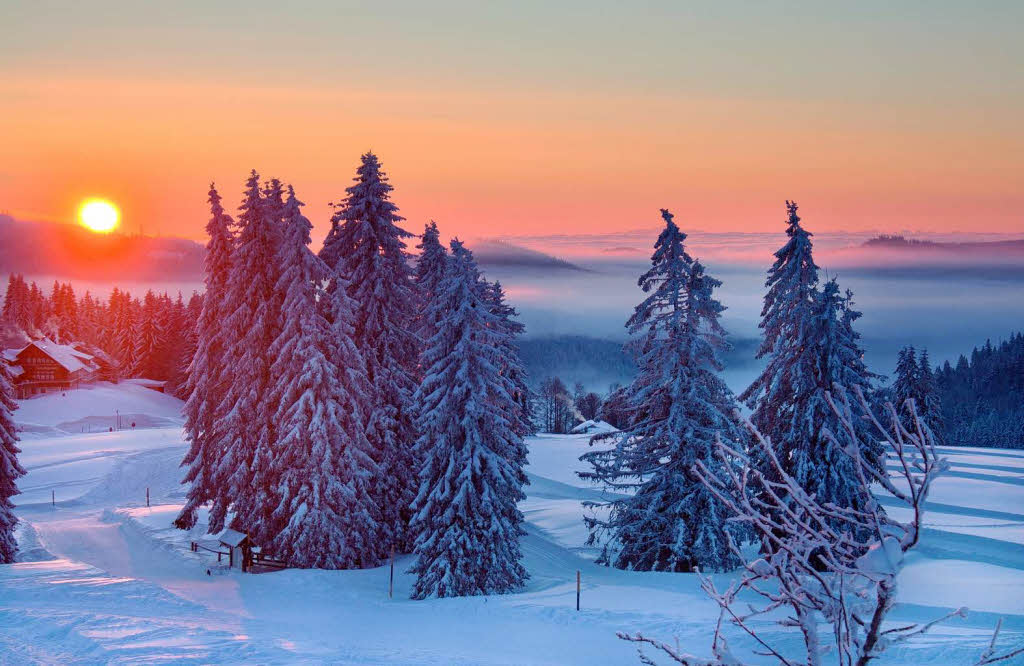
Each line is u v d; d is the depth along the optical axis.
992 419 141.50
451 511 30.42
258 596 29.09
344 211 38.22
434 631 23.72
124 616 22.44
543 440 79.19
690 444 31.88
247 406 37.53
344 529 34.97
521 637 22.58
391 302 38.12
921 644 17.84
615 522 34.97
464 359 31.38
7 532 37.72
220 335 41.62
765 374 32.22
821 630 19.05
